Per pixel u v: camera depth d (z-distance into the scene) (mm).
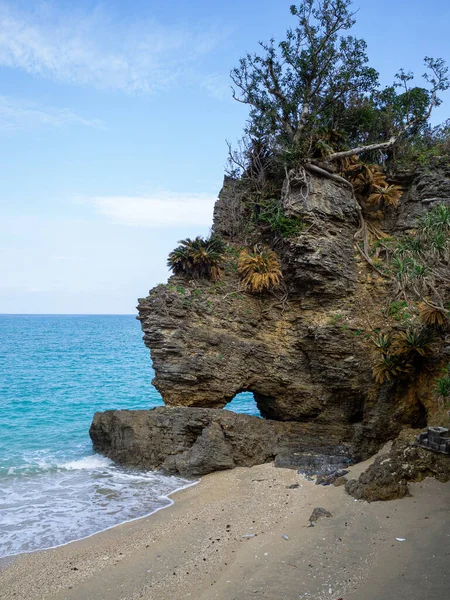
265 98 29625
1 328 184625
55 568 12352
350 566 11031
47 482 19641
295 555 11812
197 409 22062
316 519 13805
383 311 24453
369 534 12516
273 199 28391
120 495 18109
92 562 12625
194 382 23750
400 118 30062
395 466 15500
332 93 29125
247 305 26141
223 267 26797
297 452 21125
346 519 13609
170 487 19047
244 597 10172
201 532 14172
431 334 21547
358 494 15008
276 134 29297
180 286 25172
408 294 24062
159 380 23844
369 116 29344
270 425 23125
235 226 28906
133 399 40781
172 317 24078
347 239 26188
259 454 21281
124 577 11711
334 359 23688
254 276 25688
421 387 21531
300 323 25328
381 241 26750
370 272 25828
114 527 15133
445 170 26828
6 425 30516
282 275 26250
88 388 46250
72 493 18344
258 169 30219
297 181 26734
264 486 17844
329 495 15797
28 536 14500
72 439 26922
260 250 27656
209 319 24844
